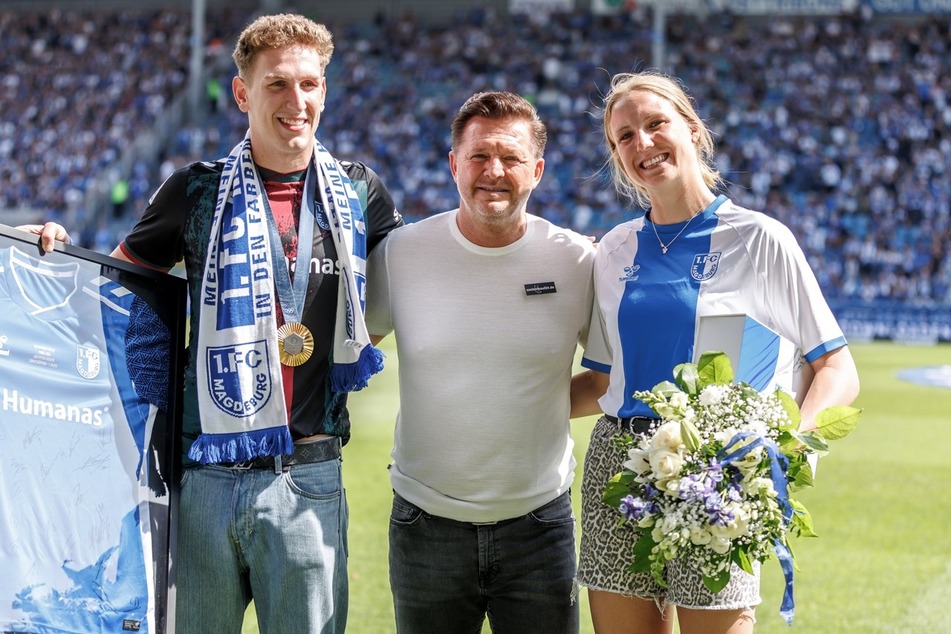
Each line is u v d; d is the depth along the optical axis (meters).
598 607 3.50
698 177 3.54
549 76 35.59
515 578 3.59
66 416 3.11
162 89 35.25
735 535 2.92
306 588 3.25
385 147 32.53
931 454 10.05
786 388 3.35
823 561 6.57
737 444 2.97
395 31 38.53
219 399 3.24
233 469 3.29
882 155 30.88
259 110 3.31
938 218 28.31
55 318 3.12
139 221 3.44
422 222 3.70
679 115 3.52
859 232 28.22
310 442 3.33
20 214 30.75
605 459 3.50
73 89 35.75
